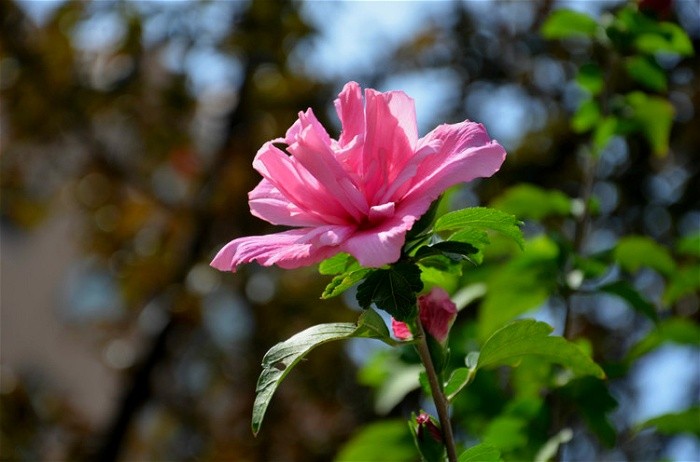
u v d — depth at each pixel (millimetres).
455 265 1854
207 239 7934
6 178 8844
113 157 8273
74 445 7781
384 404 3111
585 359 2012
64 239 17906
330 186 1691
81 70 7984
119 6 7672
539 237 3186
